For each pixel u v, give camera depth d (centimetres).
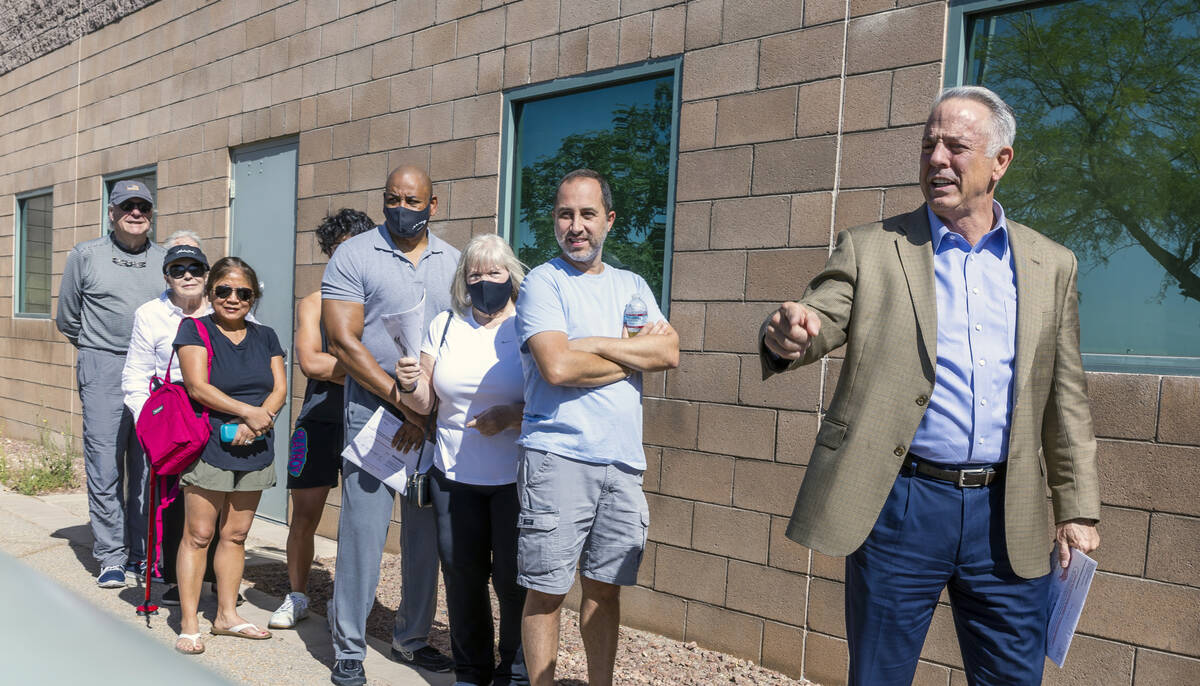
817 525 245
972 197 240
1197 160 332
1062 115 361
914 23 383
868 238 251
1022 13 367
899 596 242
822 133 407
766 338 233
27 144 1057
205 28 776
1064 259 254
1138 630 326
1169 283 338
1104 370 346
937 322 240
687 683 396
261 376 430
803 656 404
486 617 373
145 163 852
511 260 372
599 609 329
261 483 424
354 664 382
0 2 1120
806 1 413
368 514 383
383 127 614
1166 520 321
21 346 1043
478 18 555
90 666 99
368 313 396
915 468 240
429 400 369
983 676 247
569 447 314
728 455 433
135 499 541
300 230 675
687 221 452
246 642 429
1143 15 343
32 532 633
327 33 658
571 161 517
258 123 718
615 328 333
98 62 925
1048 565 246
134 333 473
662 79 476
